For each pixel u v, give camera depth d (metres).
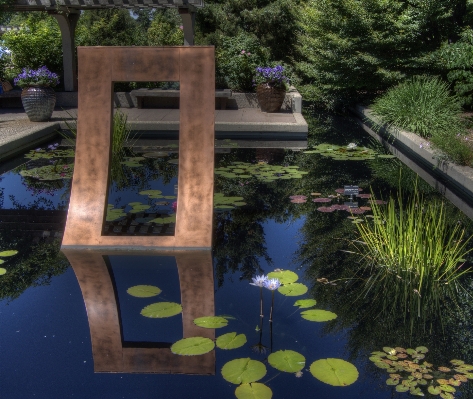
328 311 2.55
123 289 2.83
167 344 2.29
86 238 3.40
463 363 2.12
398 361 2.14
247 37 11.11
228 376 2.01
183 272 3.03
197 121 3.41
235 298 2.72
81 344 2.31
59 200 4.64
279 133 8.16
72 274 3.02
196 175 3.42
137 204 4.36
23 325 2.48
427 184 5.26
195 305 2.64
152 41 14.09
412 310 2.63
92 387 2.00
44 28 10.78
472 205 4.52
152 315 2.51
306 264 3.21
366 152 6.92
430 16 10.10
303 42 12.96
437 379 2.01
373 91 11.55
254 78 9.78
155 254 3.29
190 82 3.38
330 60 10.92
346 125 9.77
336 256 3.34
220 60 11.03
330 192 4.90
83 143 3.45
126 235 3.60
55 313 2.59
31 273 3.06
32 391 1.98
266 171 5.73
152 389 1.98
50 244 3.57
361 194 4.84
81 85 3.43
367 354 2.20
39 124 7.94
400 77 10.05
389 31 10.34
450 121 7.18
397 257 3.24
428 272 3.06
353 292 2.82
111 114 3.45
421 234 3.10
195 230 3.39
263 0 15.97
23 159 6.28
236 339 2.28
